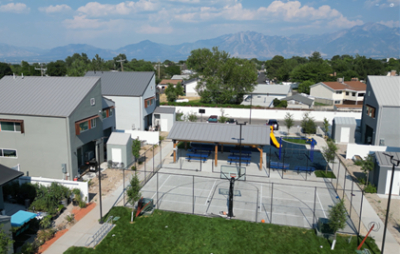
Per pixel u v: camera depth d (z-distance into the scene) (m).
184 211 21.02
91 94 28.08
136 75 45.12
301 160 33.16
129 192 19.50
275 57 154.88
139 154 32.66
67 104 26.06
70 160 25.17
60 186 21.31
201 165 31.03
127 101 42.25
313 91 83.25
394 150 32.00
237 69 69.56
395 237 18.22
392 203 22.78
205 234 18.16
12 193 21.56
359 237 18.12
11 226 16.03
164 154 34.75
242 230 18.62
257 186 25.75
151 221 19.64
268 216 20.42
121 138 29.89
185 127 31.83
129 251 16.52
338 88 76.88
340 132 40.91
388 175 24.00
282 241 17.52
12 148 26.20
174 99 77.19
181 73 160.75
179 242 17.36
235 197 23.45
